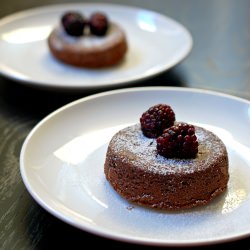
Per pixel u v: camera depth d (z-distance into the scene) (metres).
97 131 0.34
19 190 0.29
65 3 0.62
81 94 0.40
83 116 0.35
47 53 0.48
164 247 0.24
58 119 0.34
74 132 0.33
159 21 0.52
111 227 0.26
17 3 0.62
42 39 0.51
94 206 0.27
